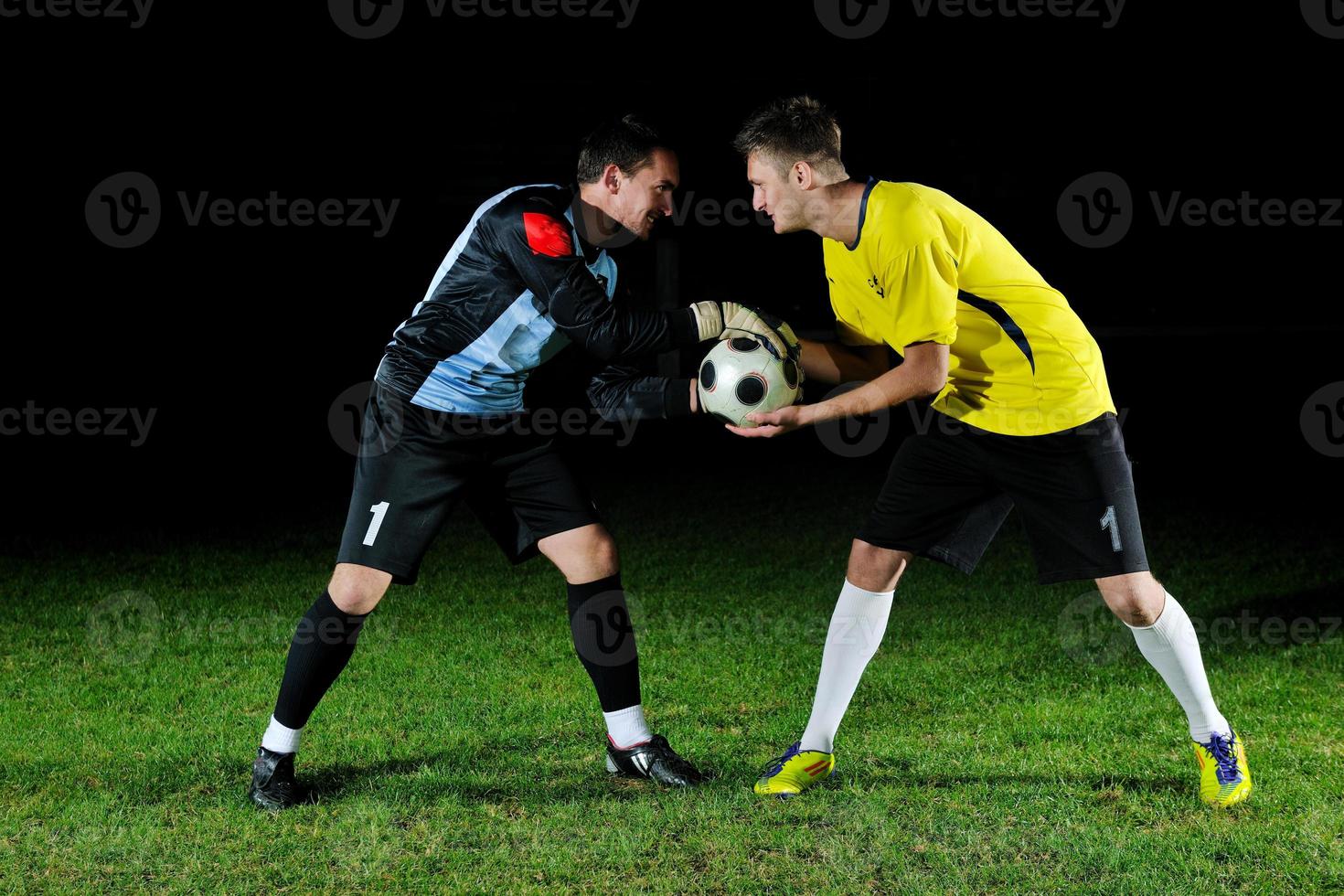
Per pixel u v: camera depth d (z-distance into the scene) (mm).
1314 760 3717
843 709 3584
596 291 3371
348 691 4539
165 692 4555
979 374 3439
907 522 3555
